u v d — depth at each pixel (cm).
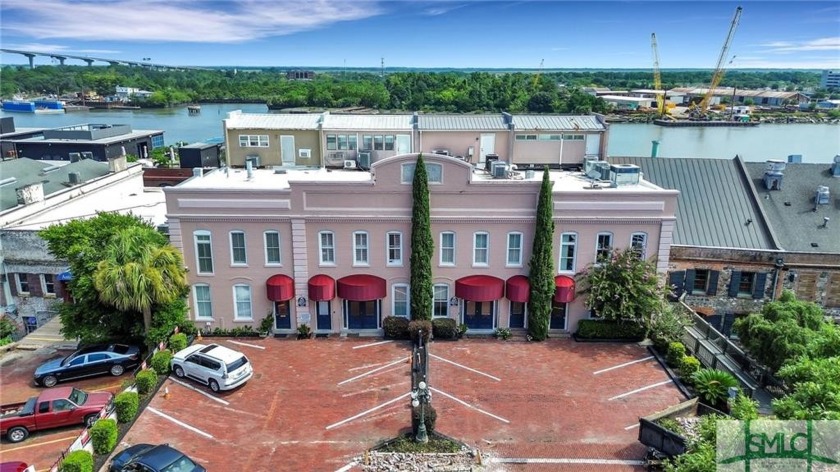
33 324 3838
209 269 3284
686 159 4209
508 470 2180
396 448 2286
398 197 3181
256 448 2317
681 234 3731
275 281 3231
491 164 3603
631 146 12888
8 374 3062
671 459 2122
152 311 3038
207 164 5950
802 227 3797
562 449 2312
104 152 7262
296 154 4284
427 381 2831
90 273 2955
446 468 2180
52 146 7200
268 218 3184
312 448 2319
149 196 4797
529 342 3278
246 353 3131
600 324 3269
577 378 2875
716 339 3145
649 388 2783
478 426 2461
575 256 3281
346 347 3200
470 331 3388
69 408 2462
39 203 4097
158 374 2845
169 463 1998
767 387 2688
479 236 3259
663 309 3177
